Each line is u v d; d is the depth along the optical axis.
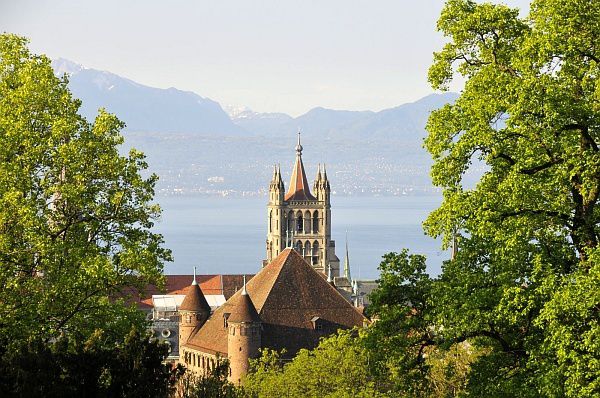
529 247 76.19
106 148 93.44
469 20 80.88
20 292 87.38
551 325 70.12
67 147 90.38
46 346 73.88
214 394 80.69
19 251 87.56
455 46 82.75
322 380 142.00
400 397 100.19
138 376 72.56
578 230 74.50
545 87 73.69
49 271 87.69
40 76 93.12
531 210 74.69
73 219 91.81
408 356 84.44
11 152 90.38
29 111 92.38
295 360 148.00
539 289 72.31
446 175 80.44
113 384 71.94
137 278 91.25
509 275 76.69
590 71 74.50
